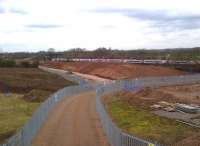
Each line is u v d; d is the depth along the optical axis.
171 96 55.59
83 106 44.72
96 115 37.75
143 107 46.28
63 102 48.41
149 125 35.03
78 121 34.34
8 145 17.70
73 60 148.62
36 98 56.72
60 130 30.27
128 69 97.62
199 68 104.06
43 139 27.09
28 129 24.31
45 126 32.00
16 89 72.31
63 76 92.62
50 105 40.50
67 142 26.23
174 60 127.38
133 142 19.53
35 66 121.31
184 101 51.53
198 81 78.44
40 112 31.50
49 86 75.25
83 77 95.19
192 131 31.80
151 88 64.56
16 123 36.94
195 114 41.62
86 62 127.12
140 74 92.75
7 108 46.47
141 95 58.03
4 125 35.75
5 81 77.25
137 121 37.19
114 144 23.41
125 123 36.38
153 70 98.31
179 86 70.50
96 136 28.05
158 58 148.00
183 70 104.06
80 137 27.70
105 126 28.58
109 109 44.91
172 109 43.81
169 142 27.08
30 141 25.25
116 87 62.03
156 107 45.50
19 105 49.75
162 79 71.12
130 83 65.44
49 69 117.38
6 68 108.44
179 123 36.00
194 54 168.75
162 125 35.22
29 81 79.00
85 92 62.47
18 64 119.38
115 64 106.94
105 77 95.81
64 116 37.19
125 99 52.97
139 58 151.38
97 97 44.19
